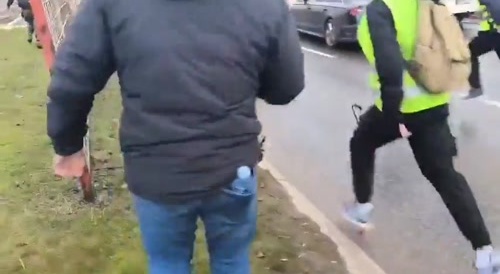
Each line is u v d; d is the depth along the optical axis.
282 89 2.77
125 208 5.24
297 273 4.35
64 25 6.06
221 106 2.54
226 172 2.60
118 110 8.76
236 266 2.86
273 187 6.07
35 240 4.71
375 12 3.81
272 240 4.80
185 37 2.49
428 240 5.06
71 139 2.69
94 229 4.88
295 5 17.36
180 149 2.54
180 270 2.85
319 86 11.32
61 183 5.75
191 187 2.58
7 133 7.55
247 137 2.63
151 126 2.55
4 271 4.30
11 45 16.38
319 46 16.36
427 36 3.86
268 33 2.59
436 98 3.93
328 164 7.02
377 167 6.68
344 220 5.38
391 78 3.76
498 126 7.84
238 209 2.71
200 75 2.51
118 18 2.51
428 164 4.08
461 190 4.05
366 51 3.99
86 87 2.55
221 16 2.52
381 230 5.23
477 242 4.08
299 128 8.64
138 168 2.62
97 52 2.54
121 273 4.25
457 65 3.90
